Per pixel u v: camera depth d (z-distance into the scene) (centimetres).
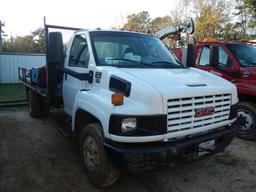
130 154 311
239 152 537
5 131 661
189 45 506
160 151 316
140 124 315
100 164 361
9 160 489
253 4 3016
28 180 416
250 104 591
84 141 399
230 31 3331
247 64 617
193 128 345
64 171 446
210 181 421
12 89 1402
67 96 493
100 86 385
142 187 399
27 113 843
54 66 515
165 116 320
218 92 368
